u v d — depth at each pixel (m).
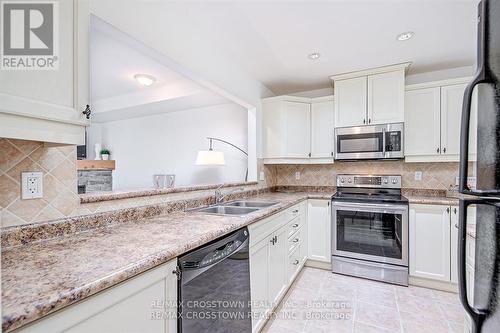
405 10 1.75
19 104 0.77
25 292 0.64
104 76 3.03
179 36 1.81
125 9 1.42
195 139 4.23
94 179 4.29
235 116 3.87
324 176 3.42
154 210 1.63
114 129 5.22
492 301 0.59
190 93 3.33
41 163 1.09
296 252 2.52
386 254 2.50
